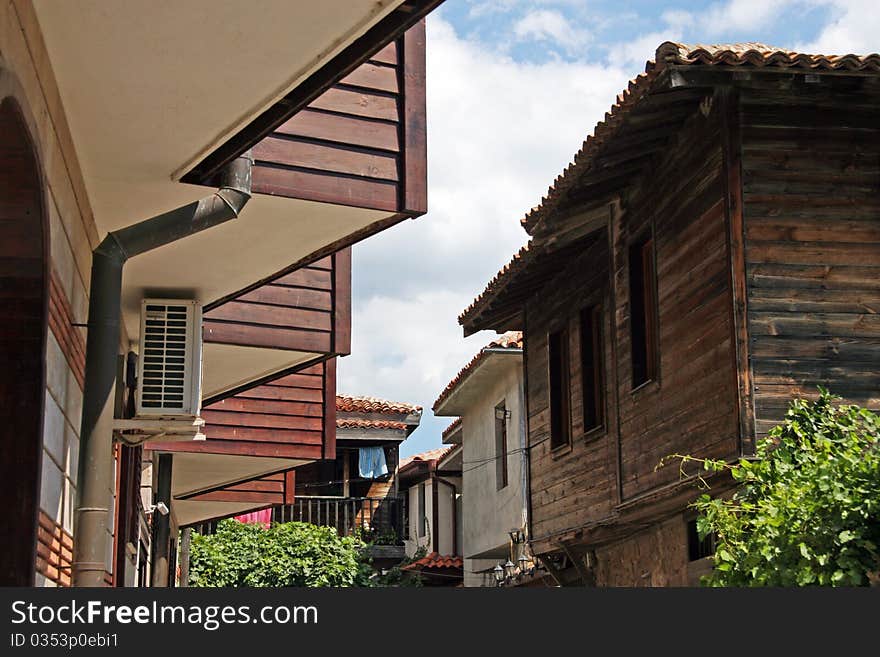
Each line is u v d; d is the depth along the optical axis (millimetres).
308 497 27781
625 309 10969
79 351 6277
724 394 8727
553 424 13805
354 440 28844
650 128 9578
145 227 6594
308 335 10273
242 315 9984
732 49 8586
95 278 6523
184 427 7867
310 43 5039
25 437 4730
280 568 23656
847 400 8562
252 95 5438
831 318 8695
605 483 11969
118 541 9695
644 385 10328
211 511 19594
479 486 22891
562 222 11453
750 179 8797
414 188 7375
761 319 8625
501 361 20062
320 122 7184
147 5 4660
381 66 7461
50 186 4984
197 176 6359
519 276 13211
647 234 10570
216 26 4848
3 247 4730
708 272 9094
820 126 8945
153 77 5223
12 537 4652
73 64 5059
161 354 7980
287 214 7312
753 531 6812
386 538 28906
